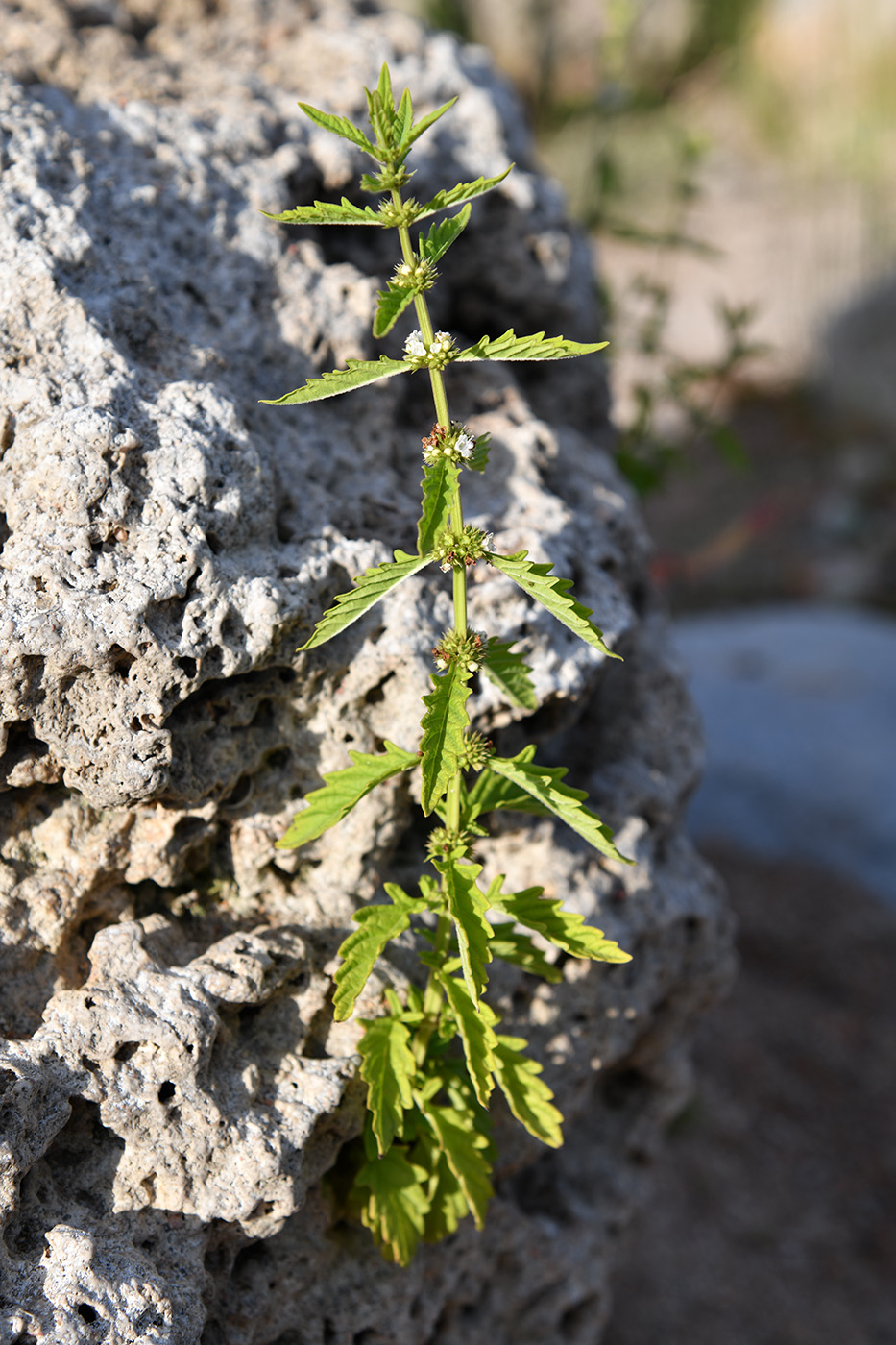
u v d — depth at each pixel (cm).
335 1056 101
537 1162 117
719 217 454
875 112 432
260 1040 100
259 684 100
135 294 103
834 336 390
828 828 221
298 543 102
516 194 121
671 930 113
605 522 113
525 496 109
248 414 105
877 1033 188
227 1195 96
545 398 127
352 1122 100
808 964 199
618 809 112
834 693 245
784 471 374
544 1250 113
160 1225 96
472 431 112
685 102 514
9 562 96
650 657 117
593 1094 119
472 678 101
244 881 103
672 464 161
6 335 99
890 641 262
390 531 106
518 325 125
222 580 97
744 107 494
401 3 337
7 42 115
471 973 93
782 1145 170
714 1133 171
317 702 101
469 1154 99
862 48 439
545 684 103
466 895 95
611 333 167
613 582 108
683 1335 143
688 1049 124
